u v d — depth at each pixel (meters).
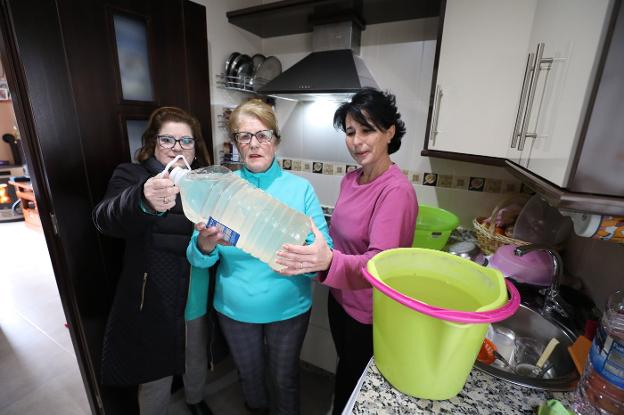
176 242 1.07
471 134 1.26
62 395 1.53
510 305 0.48
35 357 1.77
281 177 1.08
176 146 1.04
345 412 0.61
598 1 0.48
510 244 1.24
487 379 0.64
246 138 0.98
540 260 1.08
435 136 1.38
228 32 1.84
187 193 0.76
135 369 1.14
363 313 1.03
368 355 1.08
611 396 0.54
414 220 0.92
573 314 0.90
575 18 0.58
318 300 1.62
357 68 1.58
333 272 0.73
